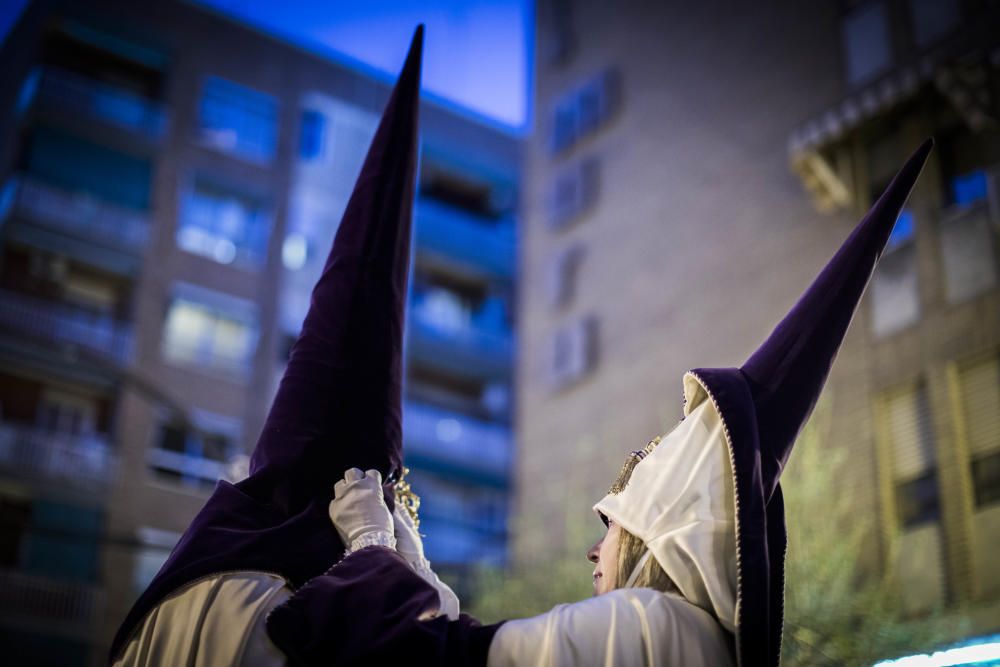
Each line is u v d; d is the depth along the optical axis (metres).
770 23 22.36
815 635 12.94
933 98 17.52
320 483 2.77
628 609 2.47
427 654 2.39
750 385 2.75
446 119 38.62
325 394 2.84
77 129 31.41
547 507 22.80
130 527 28.22
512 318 37.84
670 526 2.60
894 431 16.69
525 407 24.47
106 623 27.09
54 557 27.34
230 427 30.22
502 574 16.94
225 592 2.57
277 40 35.00
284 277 32.50
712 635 2.48
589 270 24.52
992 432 15.73
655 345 22.27
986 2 17.95
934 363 16.56
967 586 15.03
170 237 31.47
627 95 25.50
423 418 35.00
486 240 38.09
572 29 27.88
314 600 2.48
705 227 22.17
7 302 29.09
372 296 2.95
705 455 2.66
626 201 24.33
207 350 30.84
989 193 16.42
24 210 29.98
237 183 32.91
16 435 27.92
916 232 17.41
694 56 24.03
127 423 29.19
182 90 33.16
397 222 3.05
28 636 26.33
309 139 34.69
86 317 29.94
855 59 20.17
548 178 26.81
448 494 34.78
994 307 16.20
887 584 14.95
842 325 2.81
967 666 13.42
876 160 18.06
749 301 20.72
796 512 14.60
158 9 33.56
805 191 20.36
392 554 2.59
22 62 31.56
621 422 22.33
